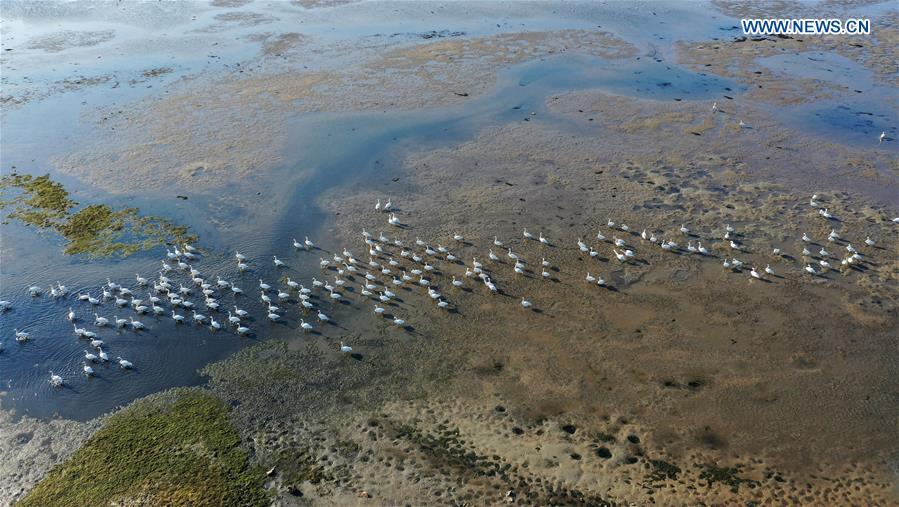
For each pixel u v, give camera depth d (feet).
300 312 143.84
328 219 178.60
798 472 103.40
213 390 123.95
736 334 132.26
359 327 138.41
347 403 119.55
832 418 112.78
